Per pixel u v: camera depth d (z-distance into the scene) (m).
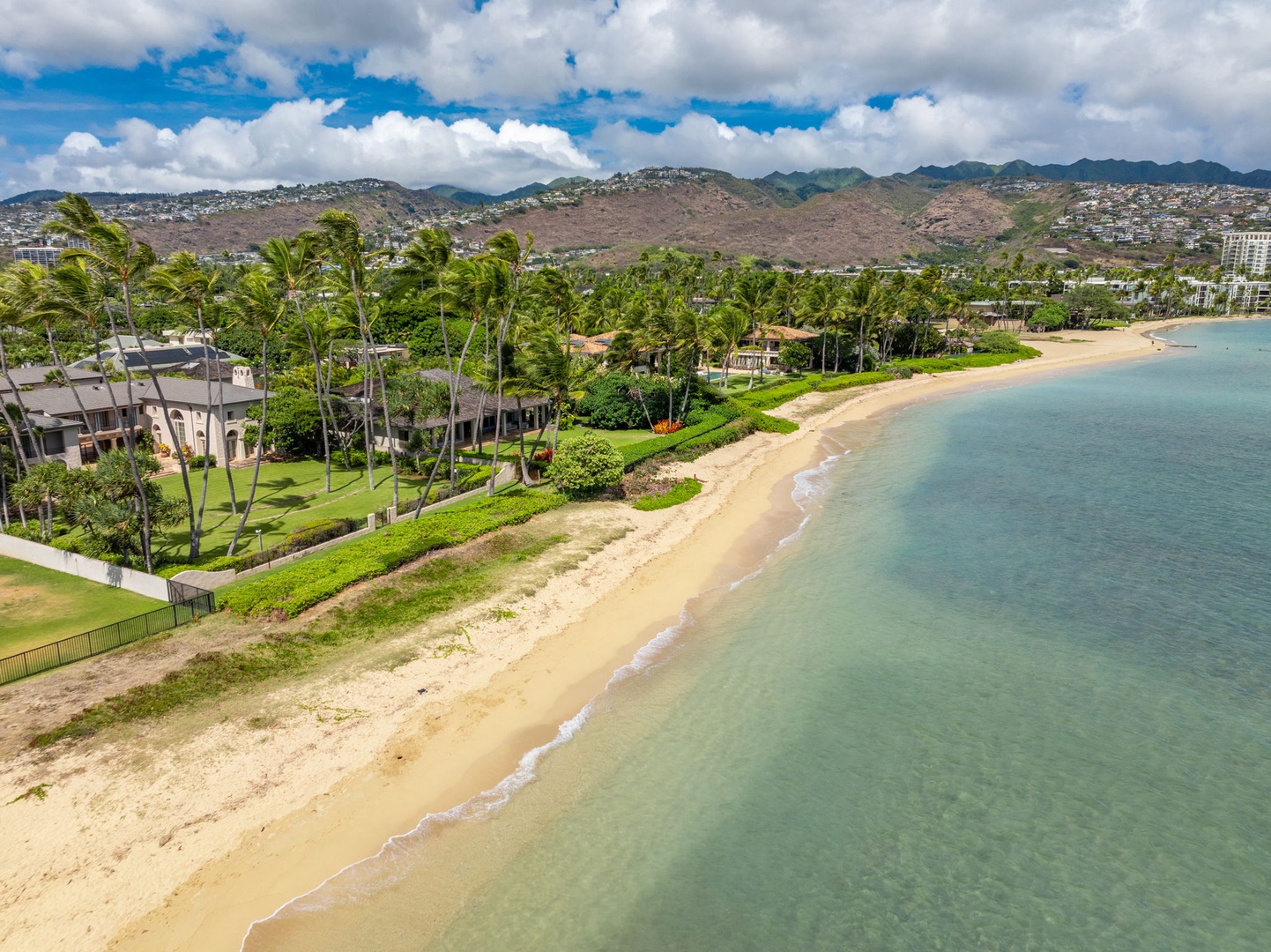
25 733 25.28
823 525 50.34
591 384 81.56
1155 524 49.19
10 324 42.72
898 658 32.47
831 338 126.44
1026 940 18.81
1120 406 97.88
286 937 18.69
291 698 28.45
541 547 45.00
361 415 66.00
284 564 41.12
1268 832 22.11
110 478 38.88
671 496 55.62
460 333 98.19
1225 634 33.81
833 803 23.70
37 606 35.03
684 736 27.20
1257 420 86.75
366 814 23.00
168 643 31.73
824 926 19.31
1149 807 23.20
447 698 29.23
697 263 189.88
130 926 18.77
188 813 22.44
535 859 21.45
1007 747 26.20
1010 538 46.94
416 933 18.94
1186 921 19.25
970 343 160.25
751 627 35.78
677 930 19.17
